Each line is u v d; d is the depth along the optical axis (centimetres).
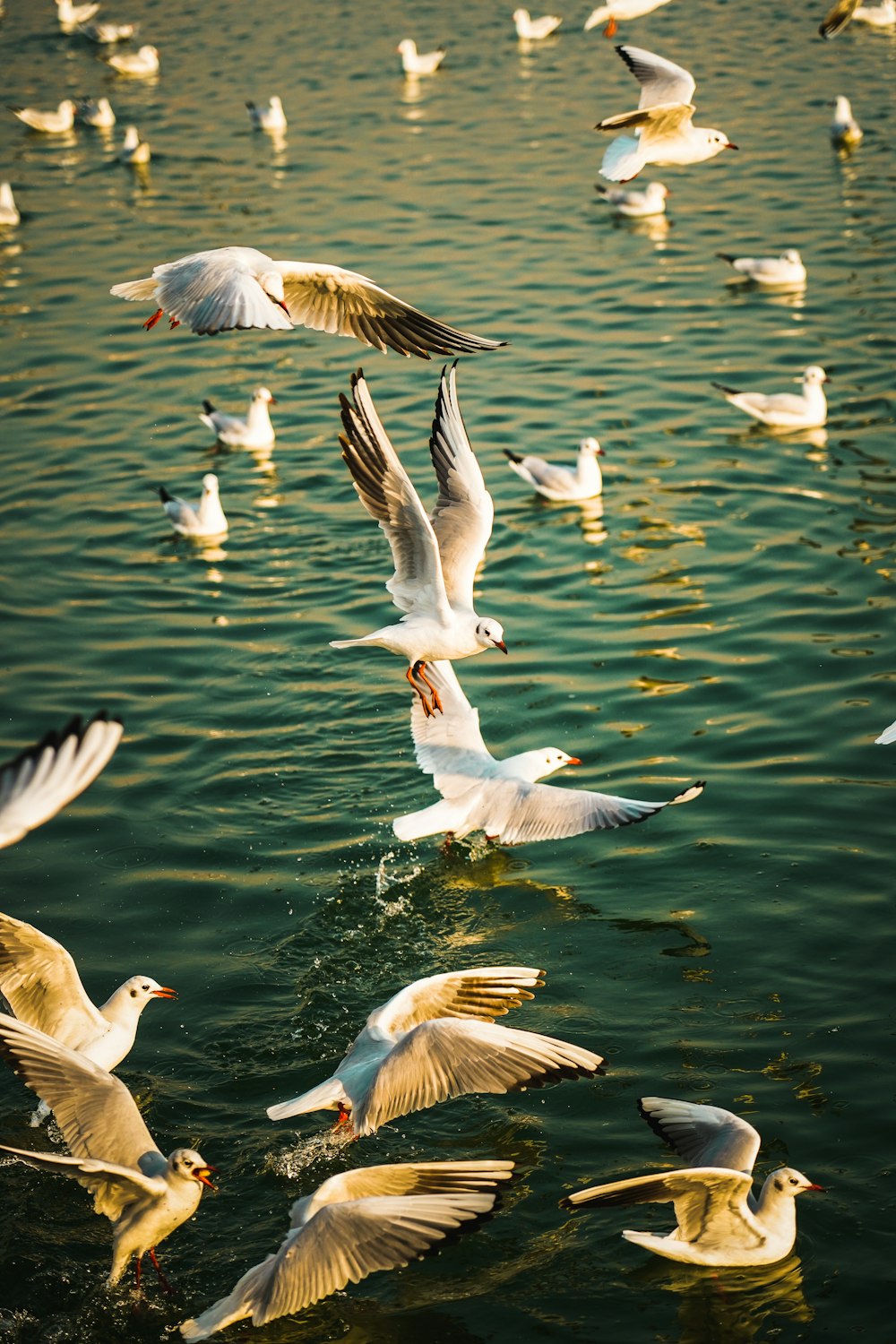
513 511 1758
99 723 331
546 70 3947
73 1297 776
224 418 1962
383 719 1338
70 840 1177
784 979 988
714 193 2953
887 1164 827
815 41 4038
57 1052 737
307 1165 855
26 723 1325
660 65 1725
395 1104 725
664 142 1730
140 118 3778
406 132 3462
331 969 1029
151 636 1491
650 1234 793
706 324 2289
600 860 1140
